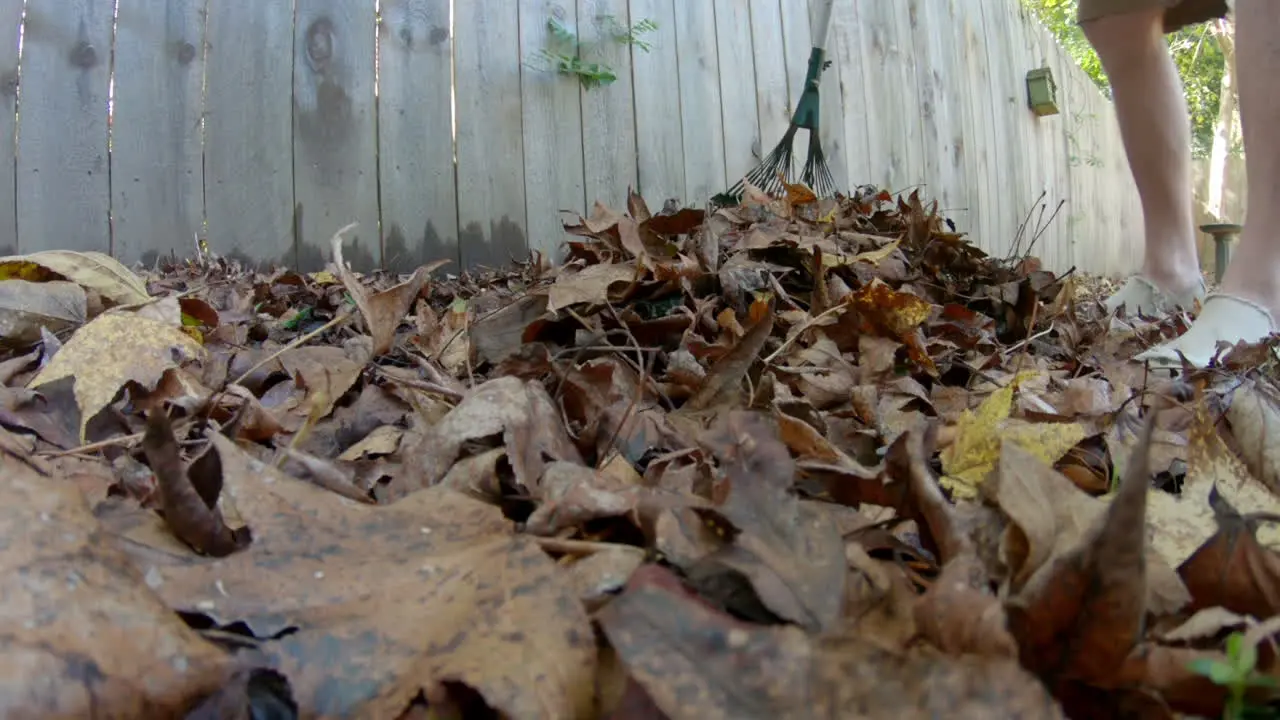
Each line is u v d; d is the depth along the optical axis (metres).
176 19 1.61
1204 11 1.40
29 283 0.75
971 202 2.99
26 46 1.50
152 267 1.59
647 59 2.07
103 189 1.56
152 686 0.26
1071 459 0.54
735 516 0.33
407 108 1.80
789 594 0.29
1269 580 0.34
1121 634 0.26
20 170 1.50
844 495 0.40
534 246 1.93
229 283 1.31
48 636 0.25
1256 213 0.96
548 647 0.28
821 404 0.68
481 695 0.28
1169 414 0.62
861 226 1.16
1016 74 3.38
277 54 1.69
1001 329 1.05
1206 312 0.97
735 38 2.22
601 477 0.42
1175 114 1.35
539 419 0.49
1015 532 0.34
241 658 0.28
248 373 0.66
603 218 0.98
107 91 1.56
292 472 0.44
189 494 0.34
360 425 0.59
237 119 1.66
